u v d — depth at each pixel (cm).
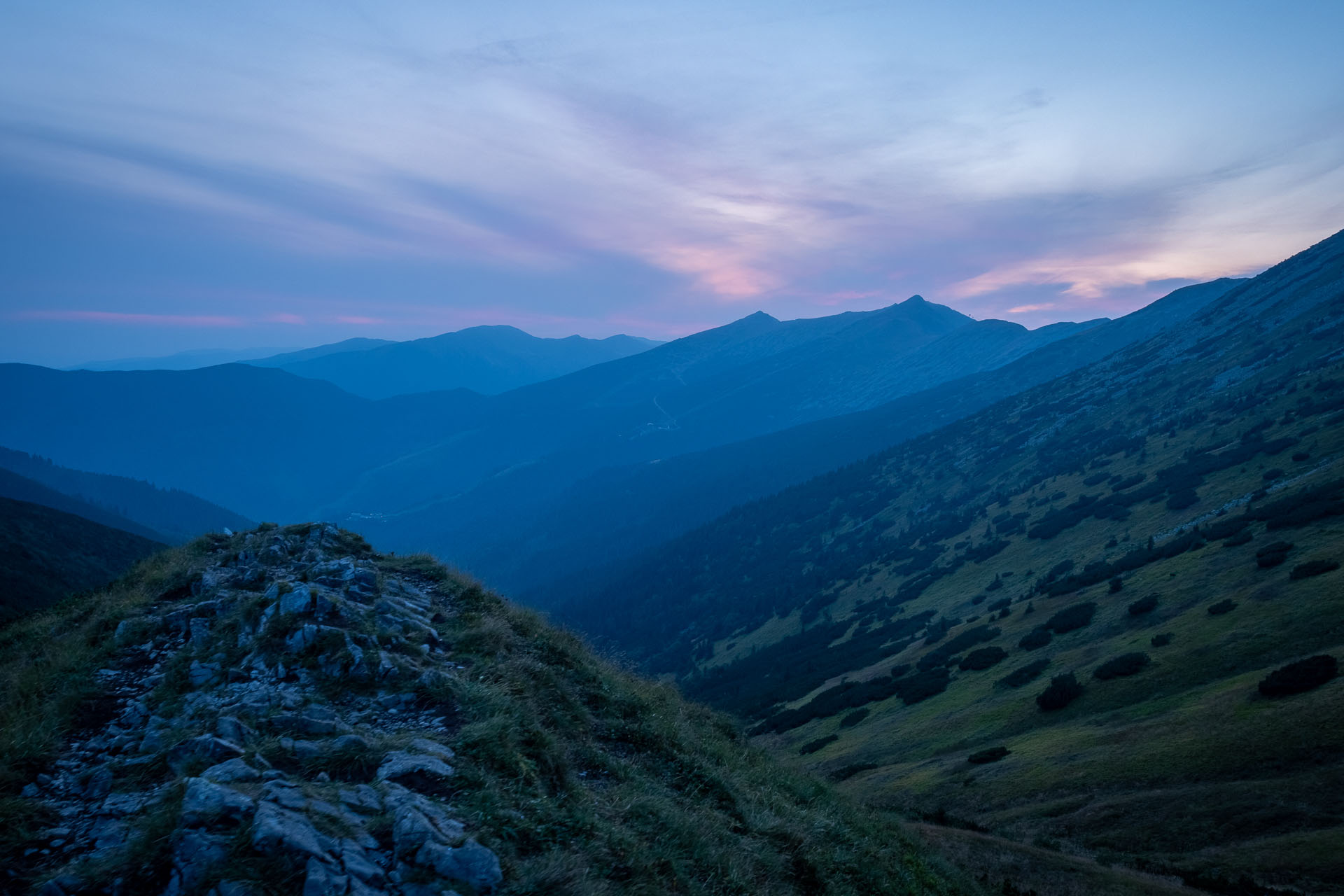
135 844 580
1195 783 2908
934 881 1388
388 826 648
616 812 845
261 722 812
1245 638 4034
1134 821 2809
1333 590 4028
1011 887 1997
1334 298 16875
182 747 744
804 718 6731
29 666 1005
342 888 562
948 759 4281
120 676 974
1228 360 17312
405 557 1644
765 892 847
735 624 16050
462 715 903
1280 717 3034
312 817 623
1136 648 4634
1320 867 2205
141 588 1336
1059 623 5844
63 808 668
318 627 1025
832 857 1090
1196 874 2333
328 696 905
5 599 5647
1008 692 5031
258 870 556
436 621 1252
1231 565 5259
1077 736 3806
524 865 652
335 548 1575
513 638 1269
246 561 1438
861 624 10625
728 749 1453
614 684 1316
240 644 1024
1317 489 6016
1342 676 3091
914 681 6272
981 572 10138
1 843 593
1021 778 3519
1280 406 11288
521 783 787
